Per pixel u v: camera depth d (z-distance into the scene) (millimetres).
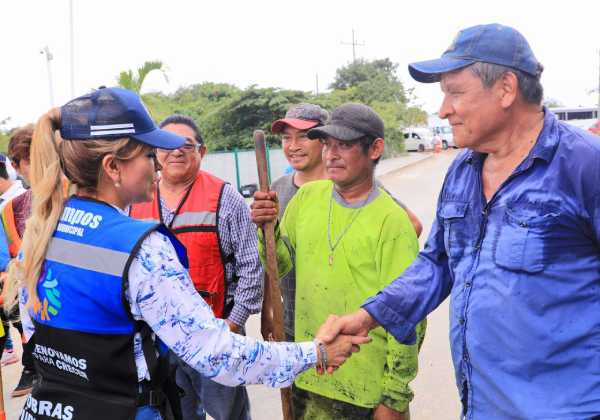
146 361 1452
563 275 1415
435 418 3258
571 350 1421
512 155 1521
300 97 24281
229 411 2594
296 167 3102
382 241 2049
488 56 1464
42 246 1455
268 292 2787
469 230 1602
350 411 2158
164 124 2602
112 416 1420
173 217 2564
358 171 2078
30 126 3137
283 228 2422
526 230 1439
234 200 2605
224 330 1494
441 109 1579
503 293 1467
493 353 1495
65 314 1426
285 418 2174
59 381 1479
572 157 1407
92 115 1439
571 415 1399
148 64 11883
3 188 3857
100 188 1505
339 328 1781
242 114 24062
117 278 1371
